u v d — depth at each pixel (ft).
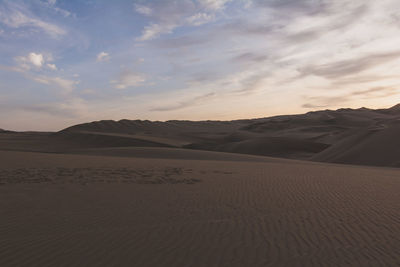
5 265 16.14
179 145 323.78
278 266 16.19
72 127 589.73
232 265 16.29
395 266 16.24
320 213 26.40
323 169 65.05
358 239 20.10
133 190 37.01
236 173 54.13
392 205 29.30
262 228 22.30
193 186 40.06
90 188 37.99
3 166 57.41
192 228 22.25
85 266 16.06
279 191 36.47
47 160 71.26
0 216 24.99
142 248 18.47
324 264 16.44
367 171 64.28
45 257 17.10
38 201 30.48
